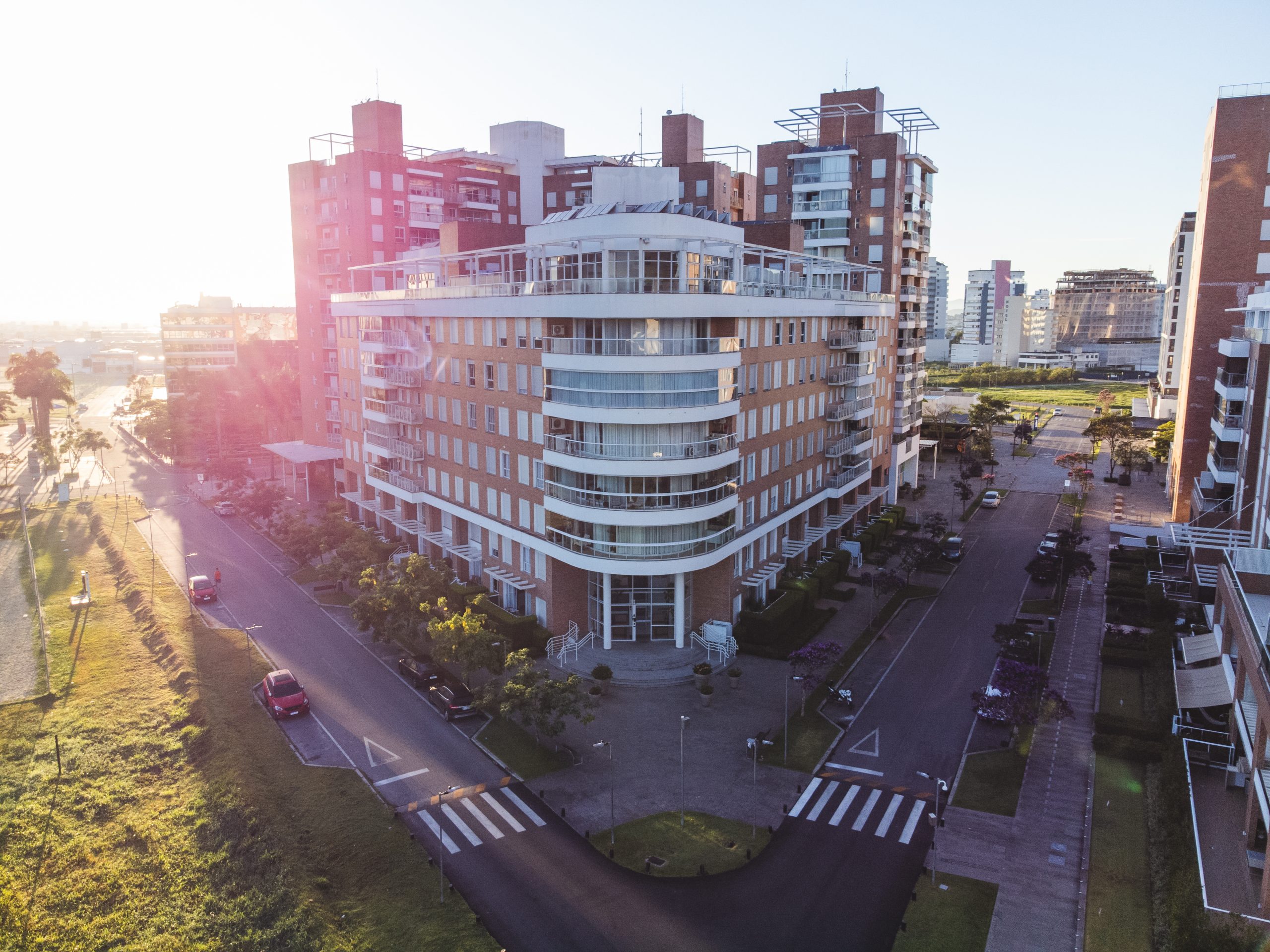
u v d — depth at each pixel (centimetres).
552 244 4947
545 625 5547
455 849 3434
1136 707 4591
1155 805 3659
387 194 9175
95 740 4356
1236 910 2872
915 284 9125
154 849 3450
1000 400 15138
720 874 3294
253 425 12794
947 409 15050
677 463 4900
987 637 5675
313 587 6762
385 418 7188
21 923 3041
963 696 4812
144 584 6812
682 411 4853
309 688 4947
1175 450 9119
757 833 3556
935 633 5756
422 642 5538
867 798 3822
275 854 3309
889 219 8244
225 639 5675
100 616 6197
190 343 16012
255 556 7625
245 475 10000
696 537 5094
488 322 5762
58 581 7069
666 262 4959
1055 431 14875
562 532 5234
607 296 4719
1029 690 4156
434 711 4666
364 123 9494
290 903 3053
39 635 5800
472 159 10219
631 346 4778
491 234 6888
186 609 6234
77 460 12069
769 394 5897
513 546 5819
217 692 4869
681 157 9762
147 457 12912
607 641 5381
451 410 6359
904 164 8488
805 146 8619
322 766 4069
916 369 9331
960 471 10806
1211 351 7281
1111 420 11519
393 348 6962
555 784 3934
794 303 6044
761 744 4241
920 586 6694
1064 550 6394
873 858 3394
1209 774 3794
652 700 4769
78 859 3409
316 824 3569
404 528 7025
